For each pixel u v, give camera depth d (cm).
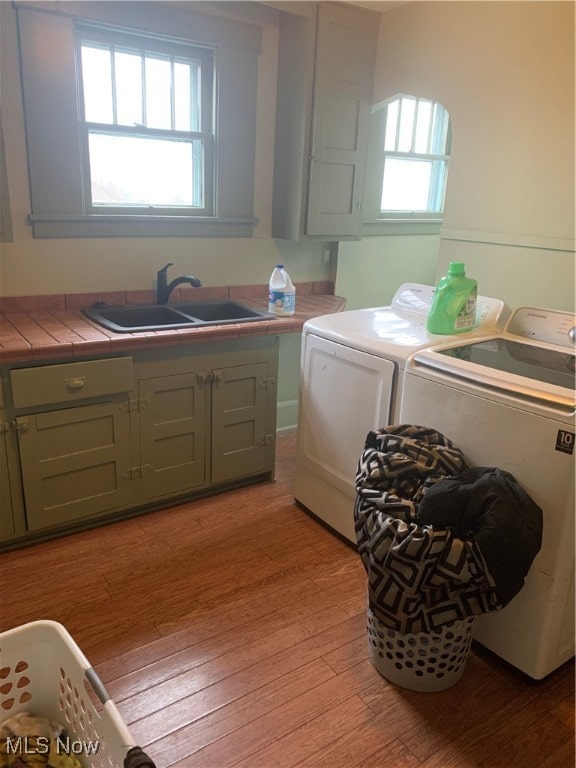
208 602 209
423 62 279
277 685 175
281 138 303
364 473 173
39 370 211
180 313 275
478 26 254
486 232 267
